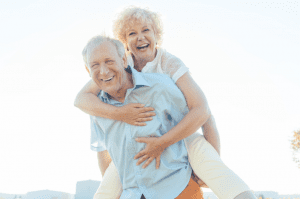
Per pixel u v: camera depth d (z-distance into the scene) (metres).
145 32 2.15
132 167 1.44
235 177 1.42
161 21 2.29
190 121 1.46
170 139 1.40
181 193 1.44
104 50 1.36
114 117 1.47
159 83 1.48
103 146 1.71
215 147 1.77
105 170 1.93
